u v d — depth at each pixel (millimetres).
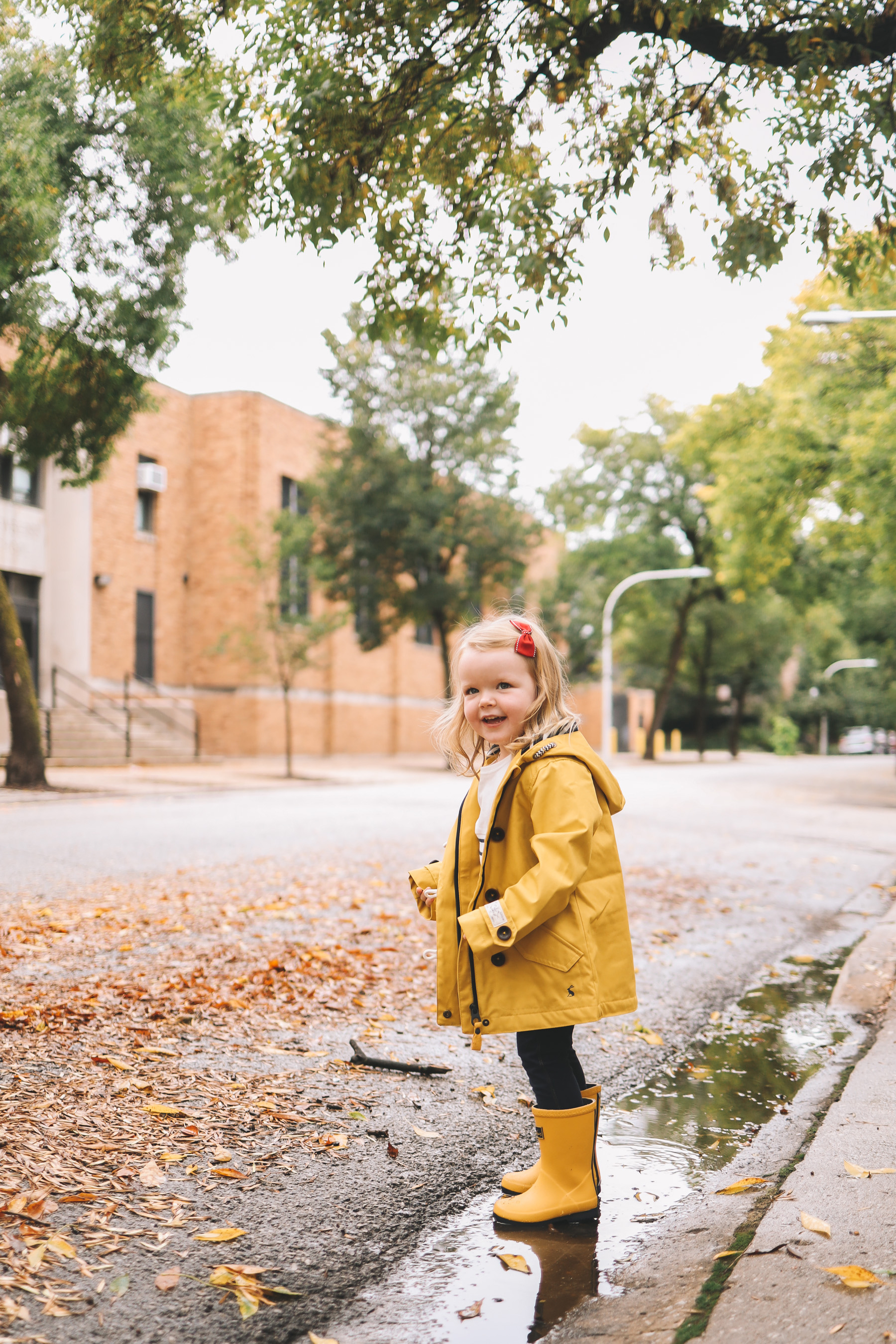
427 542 25969
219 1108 3438
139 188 11953
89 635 26172
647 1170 3184
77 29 6980
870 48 5723
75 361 14039
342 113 6129
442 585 26656
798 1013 5191
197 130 11367
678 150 6969
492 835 2678
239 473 30422
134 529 28859
